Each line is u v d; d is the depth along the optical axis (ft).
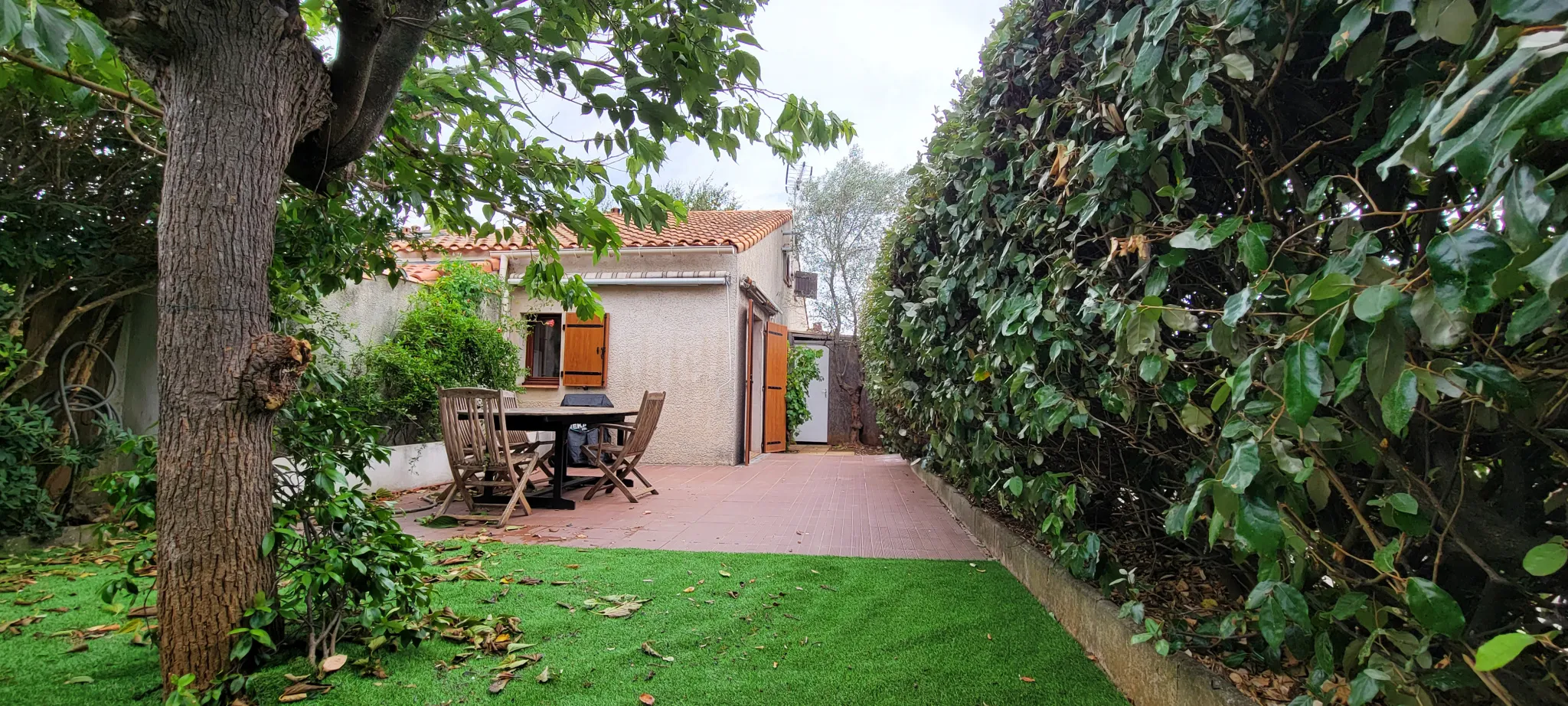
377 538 7.29
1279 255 4.55
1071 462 8.95
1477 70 2.34
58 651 7.21
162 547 5.87
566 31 7.59
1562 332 3.13
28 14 4.35
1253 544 3.78
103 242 12.45
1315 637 4.64
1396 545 3.79
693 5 7.54
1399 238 4.45
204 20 5.62
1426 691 3.69
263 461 6.24
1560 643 3.92
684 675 6.99
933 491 20.77
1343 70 4.64
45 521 11.93
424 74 9.05
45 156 11.72
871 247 60.18
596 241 10.86
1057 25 8.19
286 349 6.05
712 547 12.92
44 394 13.26
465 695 6.45
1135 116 5.73
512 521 15.72
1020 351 7.92
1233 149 5.09
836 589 10.02
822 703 6.42
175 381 5.83
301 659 6.95
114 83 7.77
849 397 45.57
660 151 8.83
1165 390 5.65
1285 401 3.14
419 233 14.60
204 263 5.74
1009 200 9.02
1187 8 4.60
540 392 29.12
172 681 5.80
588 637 7.98
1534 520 4.17
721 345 28.50
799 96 8.19
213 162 5.74
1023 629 8.38
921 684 6.82
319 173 7.39
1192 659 5.98
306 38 6.49
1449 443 4.24
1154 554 8.09
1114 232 6.53
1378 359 2.93
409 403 20.80
